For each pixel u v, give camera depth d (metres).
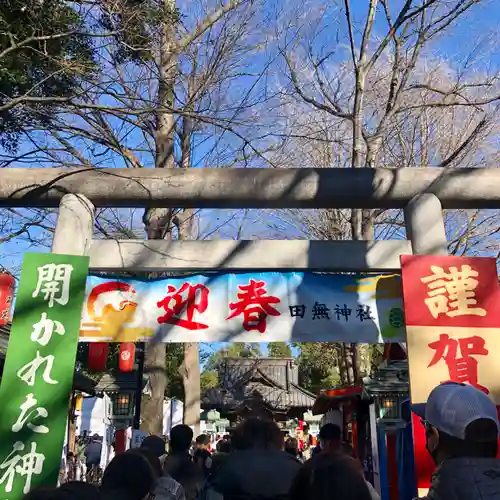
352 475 1.74
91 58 7.17
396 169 5.30
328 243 5.23
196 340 5.07
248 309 5.15
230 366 27.28
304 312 5.14
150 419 8.90
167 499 3.42
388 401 9.42
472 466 1.65
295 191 5.18
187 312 5.14
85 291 5.04
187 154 10.08
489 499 1.55
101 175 5.24
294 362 28.22
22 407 4.40
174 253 5.17
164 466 4.61
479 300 4.78
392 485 9.34
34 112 6.93
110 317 5.10
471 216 12.35
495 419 1.77
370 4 8.08
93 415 15.59
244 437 2.82
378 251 5.20
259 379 25.05
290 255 5.18
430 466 4.43
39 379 4.48
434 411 1.82
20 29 6.38
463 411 1.75
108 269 5.15
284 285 5.23
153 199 5.23
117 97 5.84
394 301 5.21
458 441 1.72
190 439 4.79
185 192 5.18
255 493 2.60
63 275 4.80
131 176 5.20
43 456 4.28
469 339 4.66
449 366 4.58
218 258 5.17
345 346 15.85
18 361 4.52
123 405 11.15
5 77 6.47
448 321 4.71
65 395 4.46
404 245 5.21
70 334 4.64
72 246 5.00
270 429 2.85
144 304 5.17
